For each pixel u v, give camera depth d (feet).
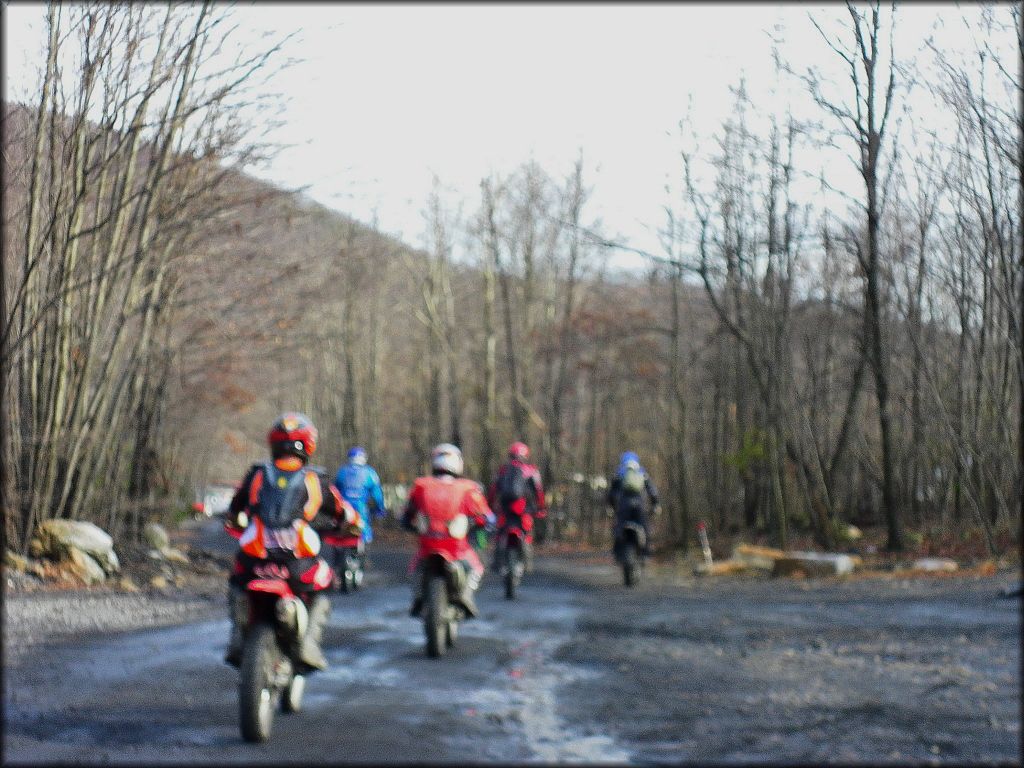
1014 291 64.80
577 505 164.76
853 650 31.01
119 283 57.00
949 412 80.33
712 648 32.37
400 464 210.79
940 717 22.24
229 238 64.49
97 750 19.31
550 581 61.36
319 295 74.43
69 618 37.22
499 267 145.18
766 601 45.55
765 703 24.04
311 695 25.07
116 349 56.70
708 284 85.81
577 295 151.02
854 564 65.46
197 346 72.84
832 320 96.84
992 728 21.24
